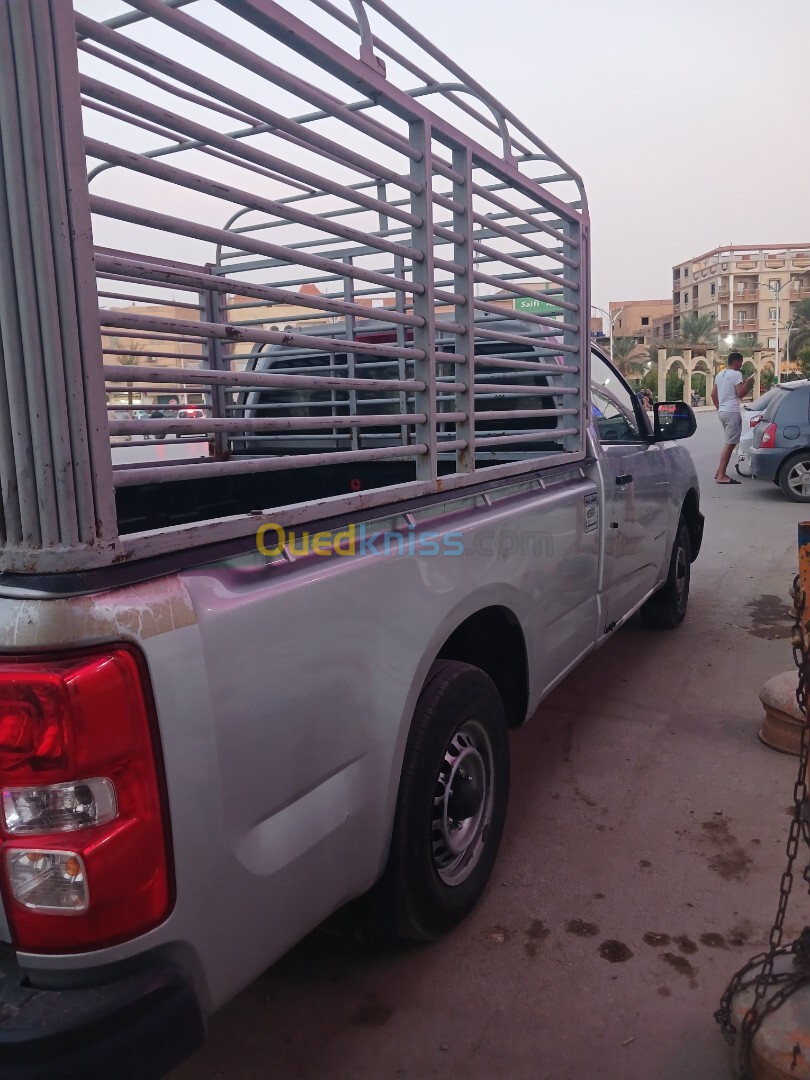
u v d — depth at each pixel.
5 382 1.35
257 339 1.79
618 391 4.69
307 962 2.54
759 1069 1.89
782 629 5.66
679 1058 2.12
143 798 1.41
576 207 3.68
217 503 3.51
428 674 2.48
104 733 1.35
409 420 2.30
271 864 1.73
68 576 1.37
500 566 2.73
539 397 3.89
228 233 1.67
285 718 1.75
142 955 1.45
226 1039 2.25
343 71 1.96
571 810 3.38
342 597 1.92
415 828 2.31
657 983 2.39
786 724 3.79
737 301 87.12
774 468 11.15
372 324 4.12
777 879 2.86
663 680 4.79
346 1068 2.14
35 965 1.40
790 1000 1.93
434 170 2.37
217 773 1.56
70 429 1.35
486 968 2.48
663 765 3.75
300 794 1.82
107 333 3.52
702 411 44.72
